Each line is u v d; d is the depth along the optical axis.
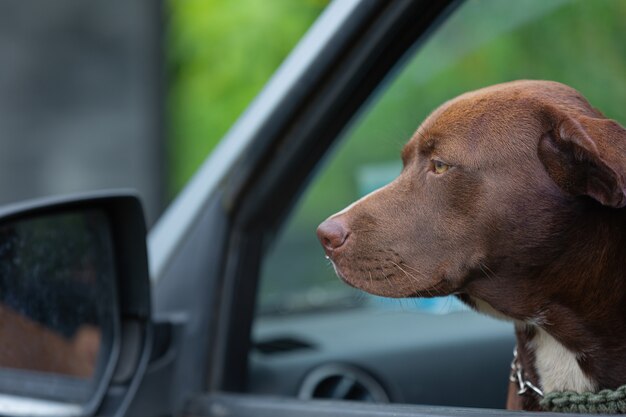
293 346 5.12
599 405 3.21
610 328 3.38
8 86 14.43
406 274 3.57
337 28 3.72
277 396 4.79
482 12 6.55
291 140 3.92
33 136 14.49
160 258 4.06
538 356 3.54
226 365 3.91
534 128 3.41
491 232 3.45
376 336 5.17
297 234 8.96
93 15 14.28
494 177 3.43
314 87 3.80
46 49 14.41
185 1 13.58
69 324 3.66
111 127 14.41
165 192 14.25
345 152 7.27
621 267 3.33
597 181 3.21
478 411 2.92
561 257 3.39
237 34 13.09
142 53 14.12
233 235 3.99
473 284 3.54
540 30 6.38
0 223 3.39
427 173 3.61
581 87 6.14
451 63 6.77
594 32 6.12
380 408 3.17
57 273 3.64
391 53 3.74
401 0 3.54
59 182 14.50
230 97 13.48
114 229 3.64
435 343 5.12
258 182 3.95
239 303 3.97
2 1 14.28
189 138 13.97
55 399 3.61
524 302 3.47
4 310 3.47
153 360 3.69
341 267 3.69
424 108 6.79
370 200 3.69
